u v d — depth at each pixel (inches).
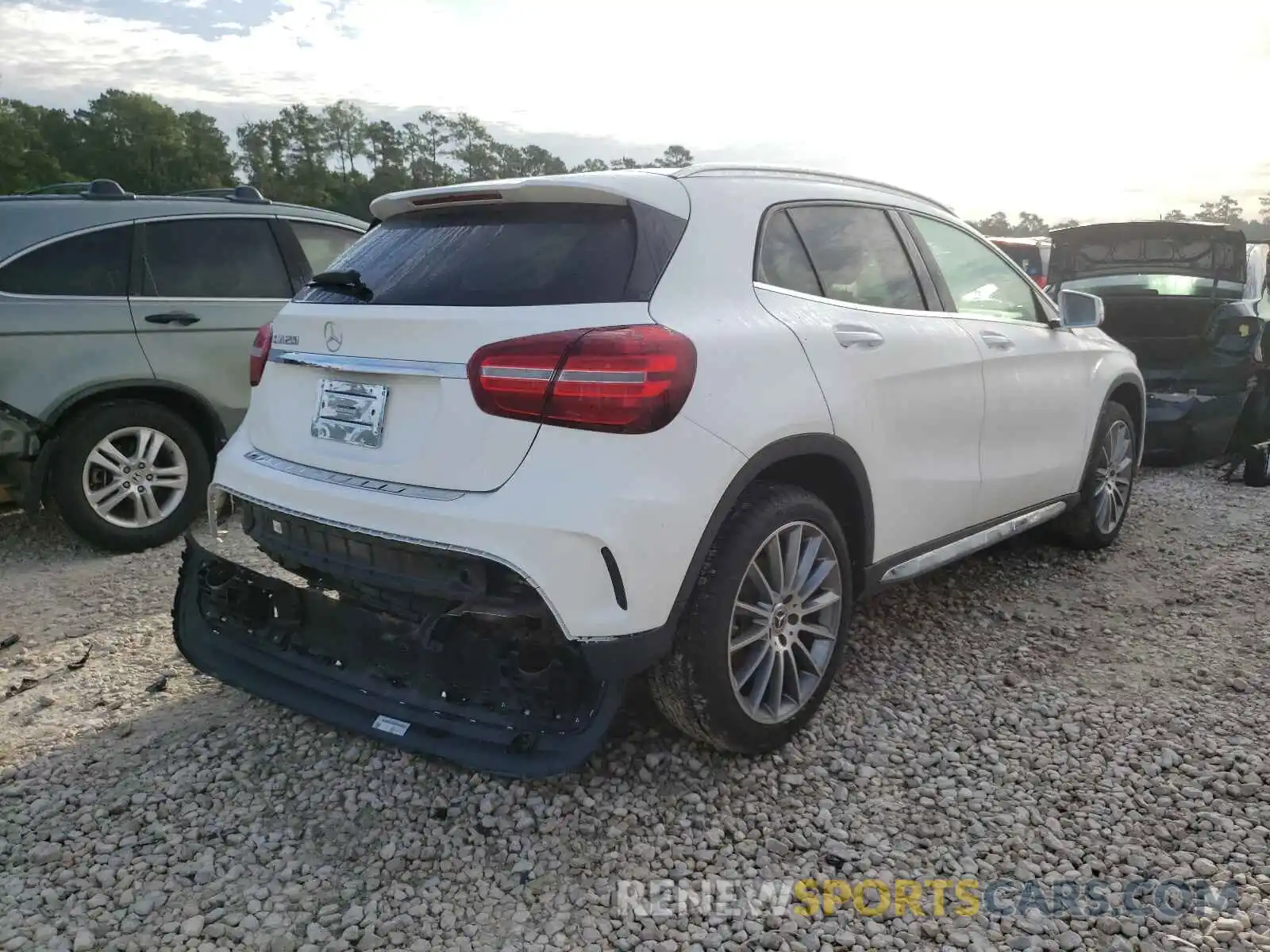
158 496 210.8
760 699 115.0
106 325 199.8
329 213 245.8
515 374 97.2
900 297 143.3
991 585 183.0
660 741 123.2
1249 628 161.9
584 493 95.2
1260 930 91.0
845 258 134.8
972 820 108.8
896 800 112.7
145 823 108.8
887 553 136.4
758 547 109.9
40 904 95.3
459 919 93.8
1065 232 316.8
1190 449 279.7
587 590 96.3
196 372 211.8
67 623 166.6
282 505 113.8
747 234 119.5
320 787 115.8
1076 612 170.2
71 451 195.9
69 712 134.4
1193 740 124.7
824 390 118.4
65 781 116.9
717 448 103.3
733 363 107.0
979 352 151.9
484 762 100.8
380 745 124.4
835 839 105.7
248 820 109.5
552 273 105.7
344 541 108.0
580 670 101.7
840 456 121.2
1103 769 118.5
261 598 122.1
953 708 134.3
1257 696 137.3
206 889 98.0
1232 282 296.4
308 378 118.2
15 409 188.5
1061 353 177.6
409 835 106.3
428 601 104.8
